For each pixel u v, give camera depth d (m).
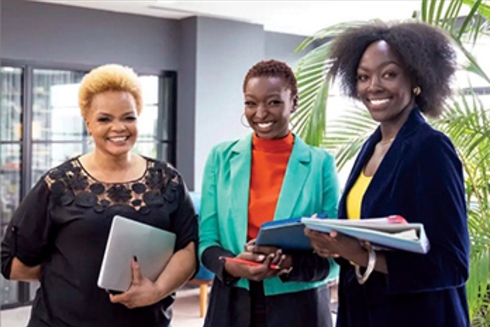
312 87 2.33
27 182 5.21
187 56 5.92
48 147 5.35
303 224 1.44
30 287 5.21
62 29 5.29
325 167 1.83
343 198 1.62
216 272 1.73
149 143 5.97
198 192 5.44
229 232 1.78
